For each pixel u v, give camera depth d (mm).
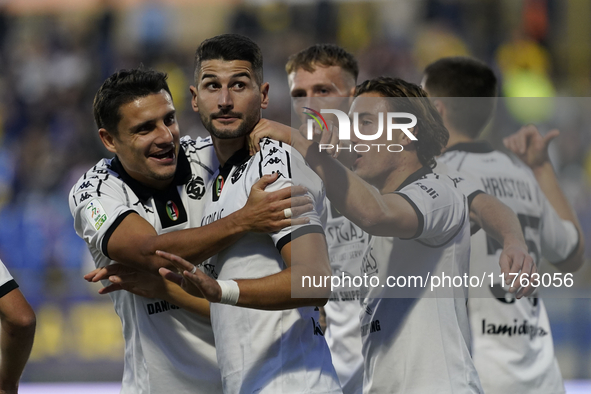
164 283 9922
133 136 9695
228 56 9062
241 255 9000
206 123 9195
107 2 42156
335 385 9016
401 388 9461
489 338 11320
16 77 39406
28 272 22203
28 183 33156
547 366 11508
